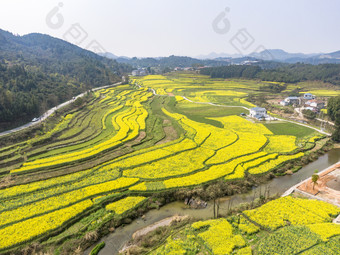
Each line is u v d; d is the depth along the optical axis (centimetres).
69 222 3384
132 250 2939
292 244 2842
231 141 6438
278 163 5247
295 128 7812
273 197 4044
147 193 4084
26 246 2978
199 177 4534
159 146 6122
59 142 6475
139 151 5844
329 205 3684
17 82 9325
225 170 4797
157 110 10344
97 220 3494
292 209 3584
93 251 2994
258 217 3406
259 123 8369
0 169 4988
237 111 10100
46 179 4566
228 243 2916
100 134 7144
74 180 4488
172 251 2833
